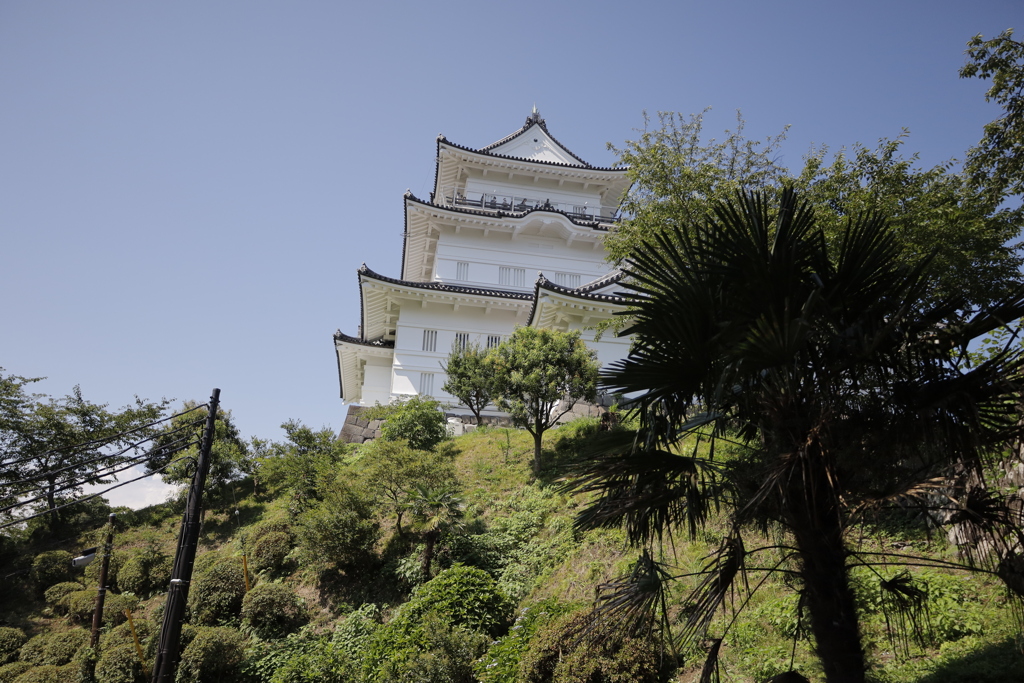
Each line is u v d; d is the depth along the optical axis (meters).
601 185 40.94
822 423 4.90
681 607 9.84
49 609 18.23
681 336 5.36
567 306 25.22
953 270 12.16
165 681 11.19
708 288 5.55
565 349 18.55
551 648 9.16
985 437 4.86
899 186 13.38
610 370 5.73
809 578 4.98
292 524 18.61
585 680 8.48
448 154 38.69
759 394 5.28
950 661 6.89
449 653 10.62
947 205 12.72
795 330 4.68
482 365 19.98
